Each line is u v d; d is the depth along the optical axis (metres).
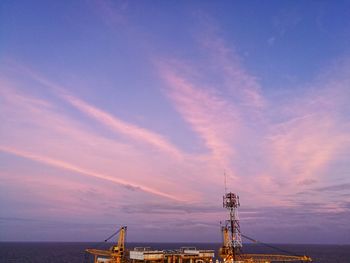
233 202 128.62
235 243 127.12
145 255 137.75
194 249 167.38
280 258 154.62
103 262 160.38
